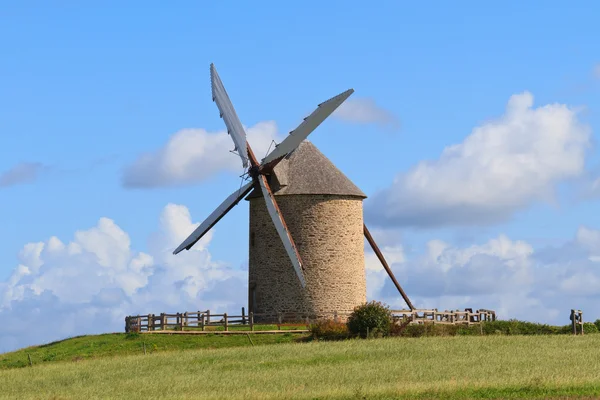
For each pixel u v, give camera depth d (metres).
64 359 62.69
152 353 61.22
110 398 44.03
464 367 49.44
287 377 47.88
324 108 73.50
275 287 75.19
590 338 62.78
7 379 52.75
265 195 73.88
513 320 74.88
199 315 70.19
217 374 50.16
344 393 42.62
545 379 44.44
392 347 58.34
